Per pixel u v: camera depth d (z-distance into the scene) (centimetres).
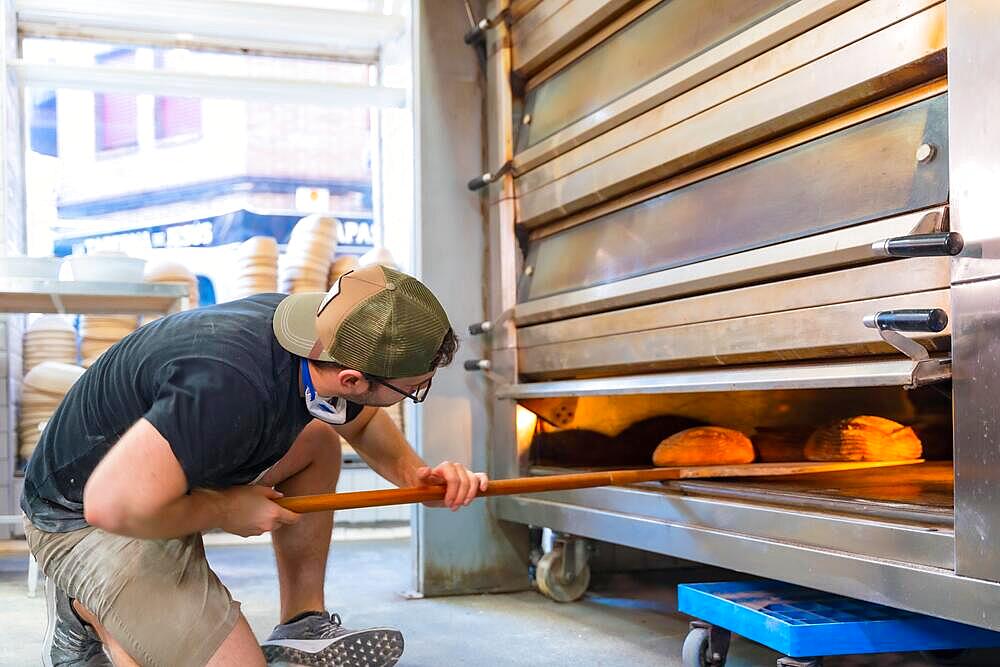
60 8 517
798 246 196
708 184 235
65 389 482
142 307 398
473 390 338
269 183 588
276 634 213
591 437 332
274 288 521
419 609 307
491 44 338
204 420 148
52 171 556
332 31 551
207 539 501
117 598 168
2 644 268
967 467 152
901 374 166
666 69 243
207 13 526
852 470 273
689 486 233
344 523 549
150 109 570
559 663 235
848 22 186
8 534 495
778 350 204
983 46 153
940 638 182
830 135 198
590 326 279
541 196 308
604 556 366
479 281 342
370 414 212
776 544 195
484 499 335
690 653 211
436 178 338
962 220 157
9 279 351
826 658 244
